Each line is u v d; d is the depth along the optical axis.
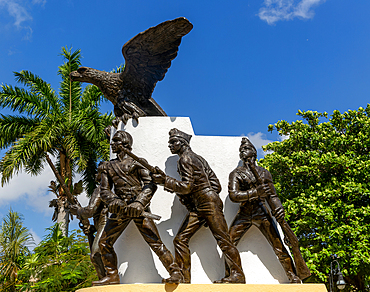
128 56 7.40
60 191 16.97
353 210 12.20
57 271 11.84
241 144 6.75
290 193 14.49
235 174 6.39
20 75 17.55
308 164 14.40
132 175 6.09
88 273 12.22
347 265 12.95
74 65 18.50
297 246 6.14
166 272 6.18
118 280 5.80
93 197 6.37
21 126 16.64
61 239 13.83
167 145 6.95
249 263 6.36
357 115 15.41
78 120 16.16
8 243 18.61
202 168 6.13
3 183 14.89
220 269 6.23
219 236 5.89
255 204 6.33
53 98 17.59
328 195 12.78
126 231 6.44
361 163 13.07
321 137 15.00
